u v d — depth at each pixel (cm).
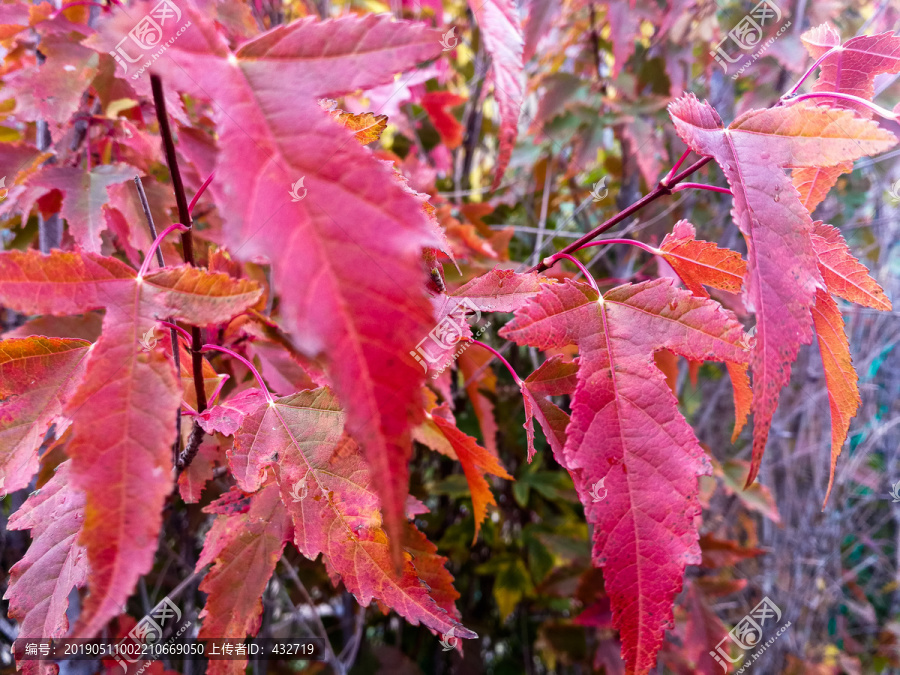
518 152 39
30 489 24
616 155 44
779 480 50
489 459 17
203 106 29
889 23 28
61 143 23
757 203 14
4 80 24
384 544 15
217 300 12
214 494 28
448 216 28
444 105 34
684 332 15
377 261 10
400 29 11
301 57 11
